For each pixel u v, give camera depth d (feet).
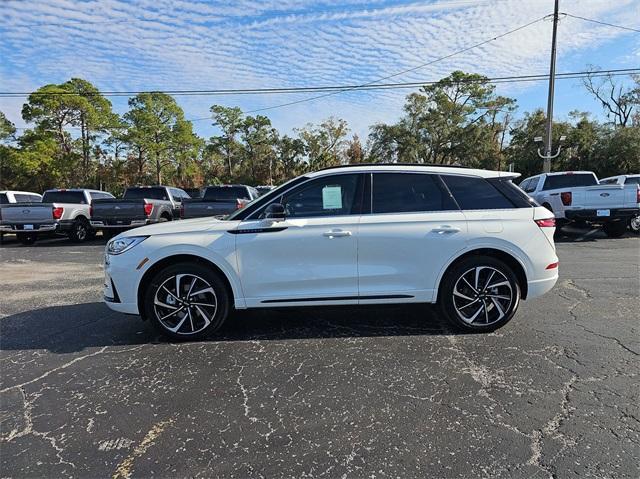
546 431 8.93
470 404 10.08
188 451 8.52
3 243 47.78
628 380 11.09
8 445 8.78
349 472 7.82
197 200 40.65
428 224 14.32
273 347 13.74
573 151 140.77
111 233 50.34
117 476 7.82
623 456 8.08
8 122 151.33
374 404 10.17
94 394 10.87
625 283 21.40
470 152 161.99
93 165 164.25
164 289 14.26
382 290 14.37
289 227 14.15
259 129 206.69
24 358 13.21
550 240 14.84
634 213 38.09
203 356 13.12
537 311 16.90
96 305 19.22
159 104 169.78
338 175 14.82
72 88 152.25
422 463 8.03
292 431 9.14
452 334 14.62
